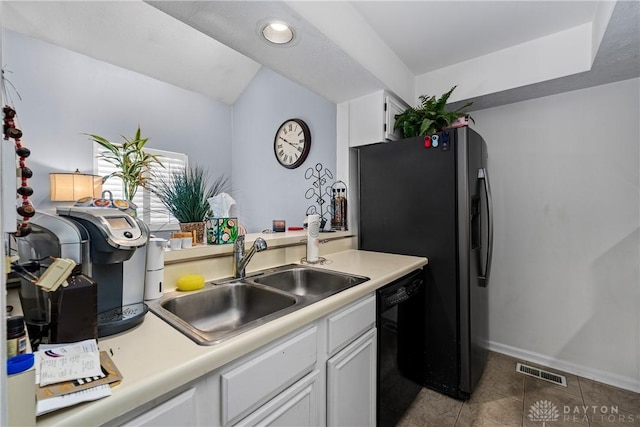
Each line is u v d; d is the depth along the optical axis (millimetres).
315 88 2047
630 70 1752
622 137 1874
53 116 2955
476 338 1818
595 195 1960
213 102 4086
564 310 2072
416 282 1728
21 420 444
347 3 1612
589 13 1661
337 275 1468
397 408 1550
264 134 3594
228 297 1287
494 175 2336
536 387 1870
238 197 4023
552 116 2104
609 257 1921
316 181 2922
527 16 1705
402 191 1964
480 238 1879
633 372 1851
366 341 1317
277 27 1383
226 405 744
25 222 749
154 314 945
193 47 3236
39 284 620
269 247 1644
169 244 1284
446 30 1848
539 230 2160
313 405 1024
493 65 2080
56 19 2709
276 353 874
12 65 2742
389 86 2041
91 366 600
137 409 601
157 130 3619
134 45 3092
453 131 1756
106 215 844
